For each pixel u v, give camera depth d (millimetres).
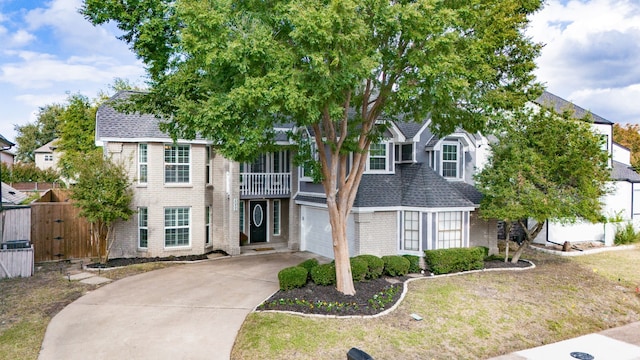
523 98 19328
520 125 17453
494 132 17016
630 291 14852
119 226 18391
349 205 12812
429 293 13164
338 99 10773
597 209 16281
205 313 11203
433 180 17859
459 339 10359
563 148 16312
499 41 18578
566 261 18703
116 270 16078
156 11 12891
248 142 9805
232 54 8664
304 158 13172
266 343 9273
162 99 14781
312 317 10836
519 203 16406
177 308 11617
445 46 10320
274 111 9250
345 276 12617
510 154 16844
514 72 20859
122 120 18688
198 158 19594
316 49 9250
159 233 18828
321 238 19828
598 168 16578
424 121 18578
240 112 9750
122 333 9812
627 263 18469
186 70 12609
